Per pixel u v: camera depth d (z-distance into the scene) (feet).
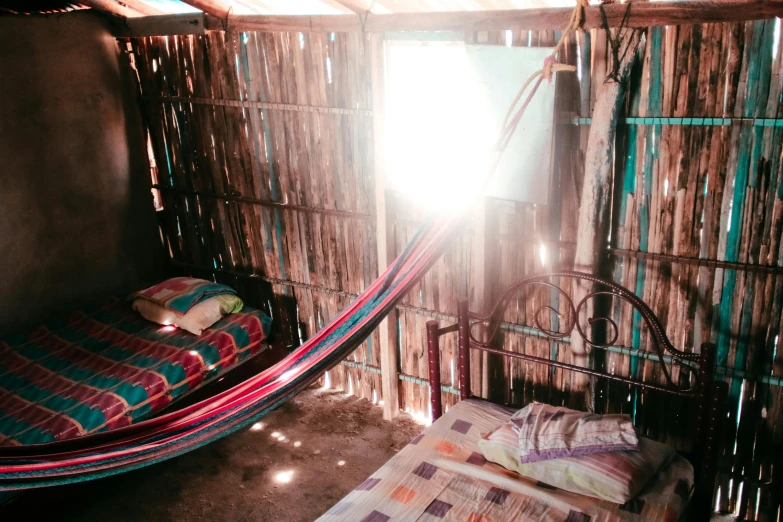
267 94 13.41
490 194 10.98
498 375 12.34
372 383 14.19
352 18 11.45
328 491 11.48
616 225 10.25
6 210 13.35
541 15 9.61
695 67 9.00
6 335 13.66
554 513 8.09
